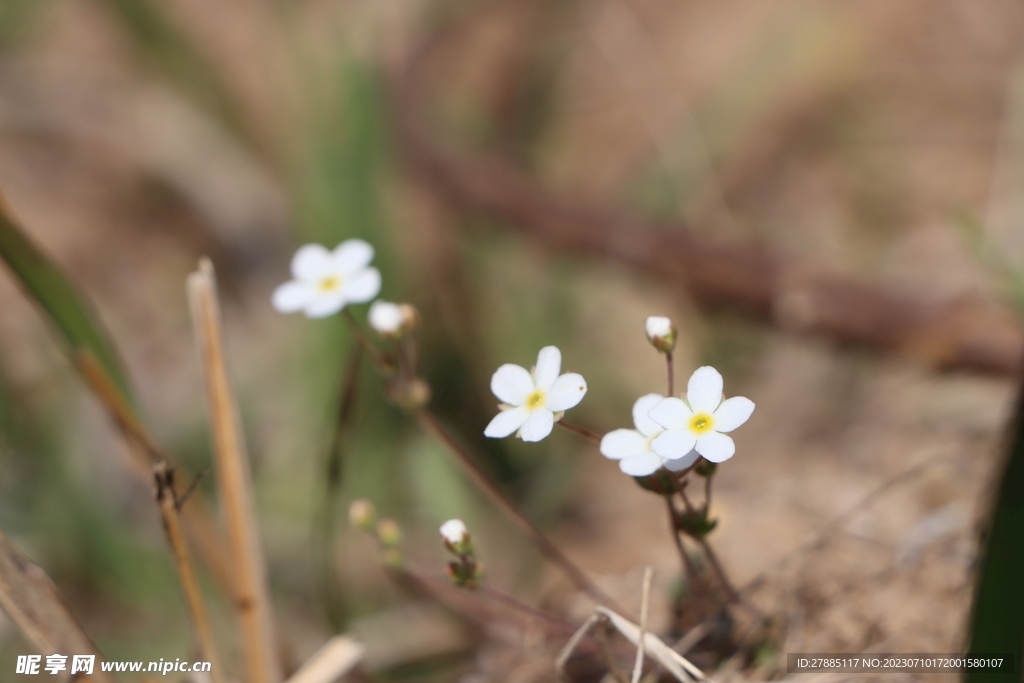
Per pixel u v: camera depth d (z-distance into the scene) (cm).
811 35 60
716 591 31
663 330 27
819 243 50
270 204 56
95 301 54
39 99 60
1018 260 37
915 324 37
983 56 58
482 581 29
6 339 48
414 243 48
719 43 65
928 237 47
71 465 39
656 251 44
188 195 57
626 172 57
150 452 31
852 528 31
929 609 30
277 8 54
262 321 53
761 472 36
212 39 66
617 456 27
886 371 40
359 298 29
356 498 39
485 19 66
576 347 47
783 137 58
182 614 33
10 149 61
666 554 33
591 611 32
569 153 61
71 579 36
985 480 31
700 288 44
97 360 31
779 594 30
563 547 37
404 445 39
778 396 43
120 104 59
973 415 34
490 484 30
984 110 55
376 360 30
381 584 35
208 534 31
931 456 33
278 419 44
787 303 41
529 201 47
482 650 32
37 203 59
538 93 65
